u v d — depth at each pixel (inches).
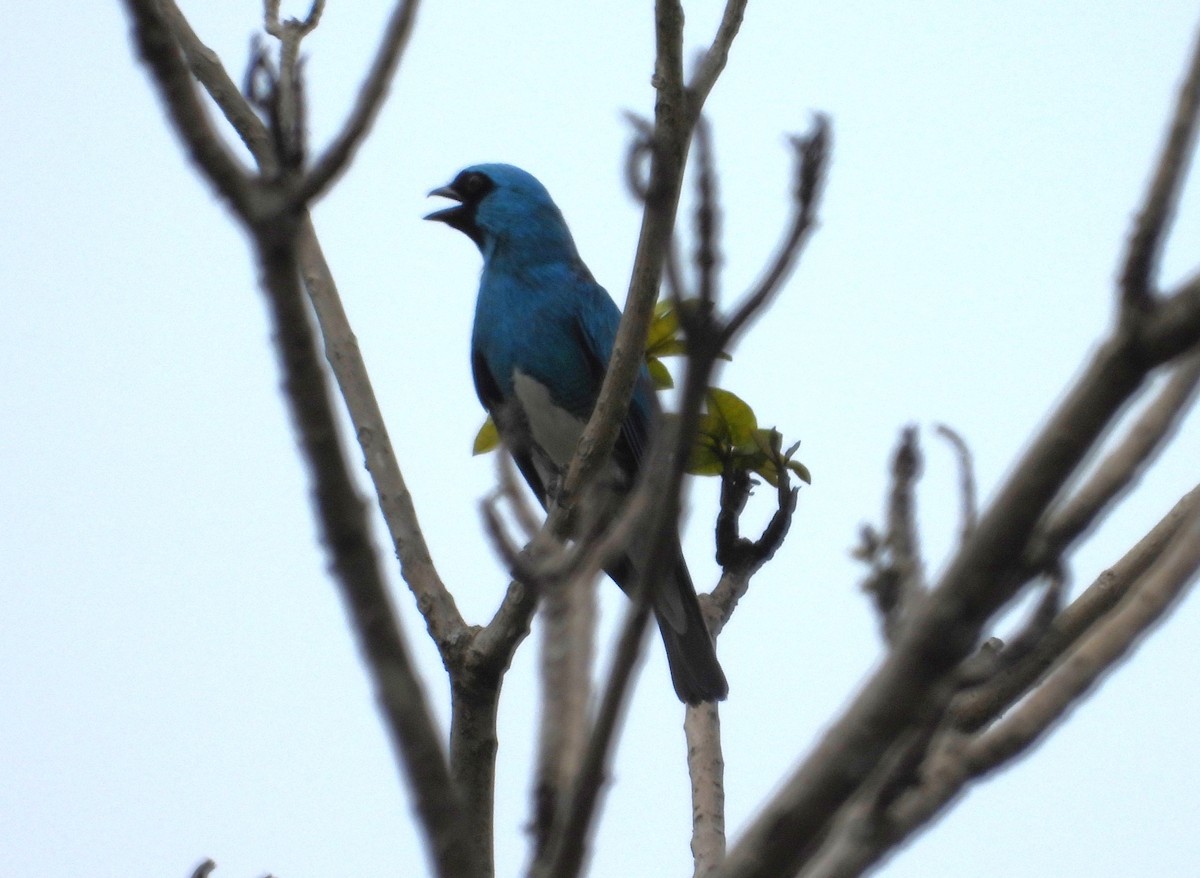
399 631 162.1
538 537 187.6
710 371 146.9
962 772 185.0
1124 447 167.0
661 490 183.0
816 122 146.9
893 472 198.4
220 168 152.5
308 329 155.0
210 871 233.8
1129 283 136.9
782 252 145.6
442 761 163.8
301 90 156.6
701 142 145.9
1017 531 145.2
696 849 302.8
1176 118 136.7
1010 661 169.3
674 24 245.1
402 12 154.9
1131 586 243.0
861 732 154.0
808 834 155.7
